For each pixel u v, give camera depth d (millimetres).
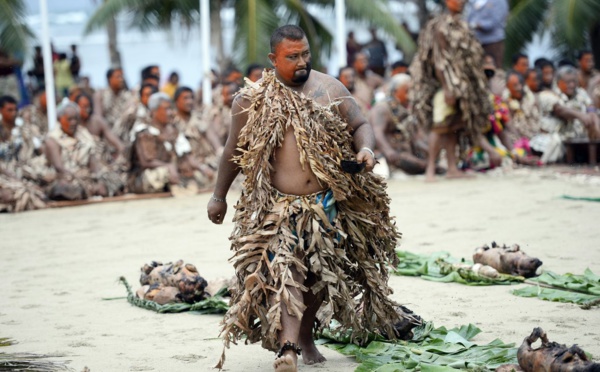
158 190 33219
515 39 49719
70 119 33000
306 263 10797
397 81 34125
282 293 10273
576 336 11977
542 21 49875
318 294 11070
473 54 30141
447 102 30438
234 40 46438
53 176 32531
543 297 14336
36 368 11297
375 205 11148
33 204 31031
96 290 16719
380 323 11391
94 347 12461
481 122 31172
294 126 10727
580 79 41719
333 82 11250
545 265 16812
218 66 52469
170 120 33500
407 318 11852
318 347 12117
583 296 14172
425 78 31250
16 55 47656
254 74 35750
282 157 10859
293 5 48375
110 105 41281
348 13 47938
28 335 13328
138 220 26797
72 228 25719
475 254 16641
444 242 19922
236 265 10703
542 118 36781
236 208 11070
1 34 45375
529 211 23969
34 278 18219
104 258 20281
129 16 55375
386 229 11312
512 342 11797
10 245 22938
